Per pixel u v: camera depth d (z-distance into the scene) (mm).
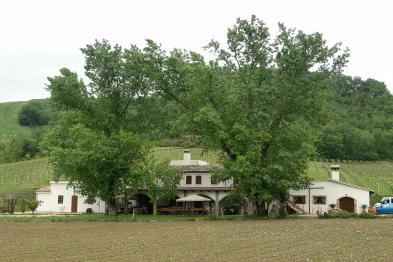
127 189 65625
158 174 66812
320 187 72562
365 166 129000
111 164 62938
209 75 58812
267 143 60406
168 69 65875
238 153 58125
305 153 59406
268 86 59156
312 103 60312
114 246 30500
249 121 60656
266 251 27828
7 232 40781
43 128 184625
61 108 69875
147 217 61438
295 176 59062
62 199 79312
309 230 41156
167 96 66938
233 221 54344
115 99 69375
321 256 25781
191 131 62719
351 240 33375
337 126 150625
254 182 56719
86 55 68188
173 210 73812
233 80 61594
